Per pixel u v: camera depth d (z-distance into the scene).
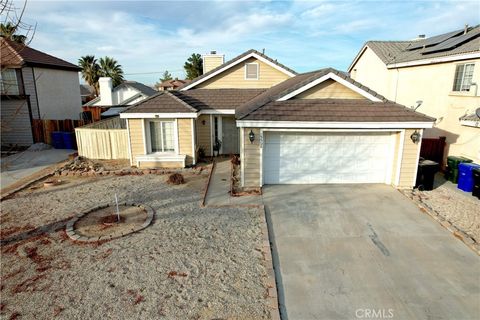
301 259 7.41
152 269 6.93
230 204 10.67
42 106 22.30
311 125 11.18
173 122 15.33
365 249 7.81
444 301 5.96
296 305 5.91
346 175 12.46
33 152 19.75
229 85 18.86
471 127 13.41
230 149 18.33
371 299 6.04
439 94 15.98
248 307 5.77
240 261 7.23
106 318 5.53
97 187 12.67
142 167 15.46
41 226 9.12
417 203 10.45
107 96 39.97
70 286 6.39
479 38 14.61
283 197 11.21
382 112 11.46
